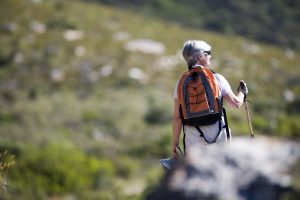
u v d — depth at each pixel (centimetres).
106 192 5156
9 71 11512
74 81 11275
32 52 12738
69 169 5306
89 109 8725
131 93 10269
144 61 12900
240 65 14138
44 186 5003
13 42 13275
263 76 13538
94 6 18800
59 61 12262
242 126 7931
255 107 9938
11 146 5391
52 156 5369
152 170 6169
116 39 14612
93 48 13512
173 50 14350
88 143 7094
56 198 4994
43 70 11662
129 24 16900
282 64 15525
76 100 9556
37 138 6900
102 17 16950
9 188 4562
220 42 16912
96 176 5422
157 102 8856
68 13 16438
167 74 12200
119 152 6900
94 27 15525
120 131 7706
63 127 7788
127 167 6028
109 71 11938
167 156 6744
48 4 16700
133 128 7888
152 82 11388
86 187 5272
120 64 12462
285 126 8681
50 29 14650
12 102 9275
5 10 15325
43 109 8550
